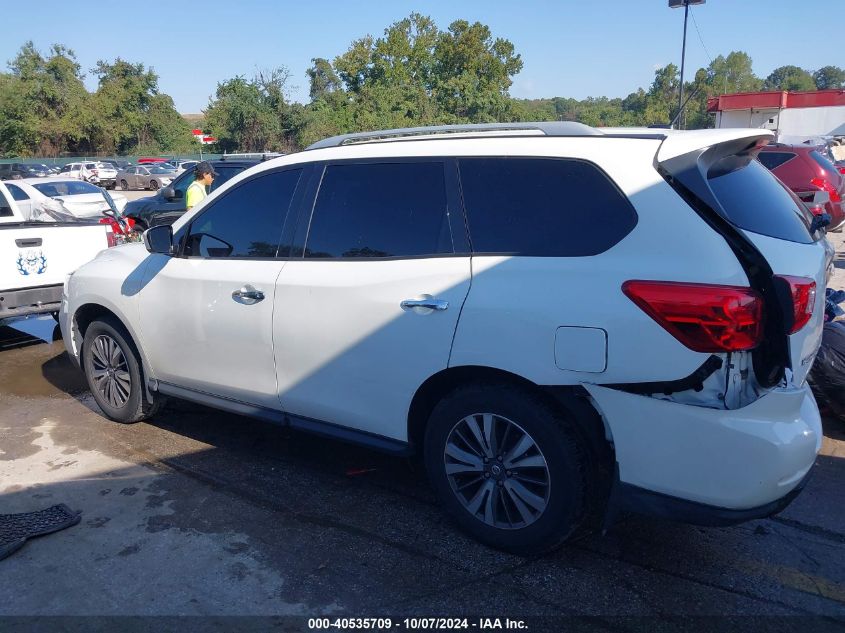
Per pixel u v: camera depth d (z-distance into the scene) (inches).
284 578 126.6
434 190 137.4
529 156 129.4
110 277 188.5
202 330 167.3
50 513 148.9
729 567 129.4
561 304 117.4
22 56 2453.2
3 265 254.1
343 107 2250.2
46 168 1743.4
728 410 107.6
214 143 2297.0
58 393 231.1
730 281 107.3
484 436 129.9
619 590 122.6
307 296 147.1
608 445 120.6
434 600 120.3
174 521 146.7
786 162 436.1
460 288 128.1
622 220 117.4
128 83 2696.9
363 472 169.8
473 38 2335.1
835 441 186.5
